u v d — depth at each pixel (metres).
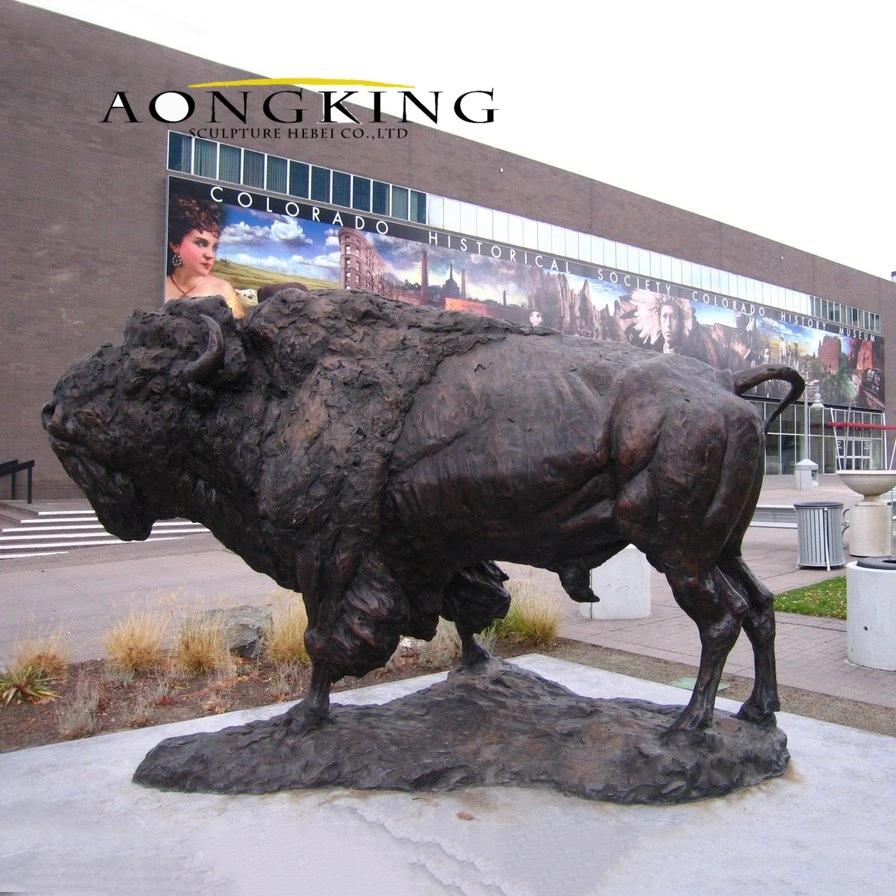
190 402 3.26
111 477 3.43
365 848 2.82
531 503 3.03
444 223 25.34
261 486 3.21
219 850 2.83
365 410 3.16
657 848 2.77
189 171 19.89
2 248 17.39
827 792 3.20
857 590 5.73
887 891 2.50
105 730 4.53
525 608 6.51
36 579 10.11
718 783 3.13
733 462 2.98
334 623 3.26
